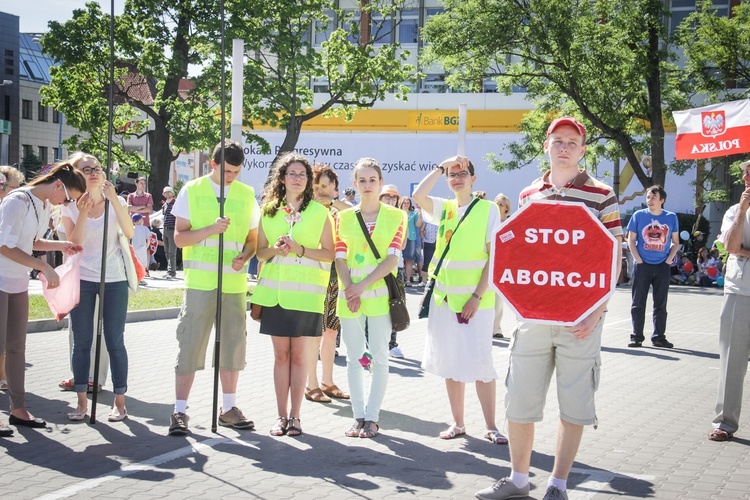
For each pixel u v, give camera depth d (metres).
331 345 8.67
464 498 5.46
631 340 12.77
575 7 31.48
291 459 6.33
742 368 7.05
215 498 5.37
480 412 8.04
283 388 7.11
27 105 72.88
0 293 6.88
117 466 6.04
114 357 7.39
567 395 5.12
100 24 32.53
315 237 7.13
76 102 33.06
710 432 7.18
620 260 5.05
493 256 5.13
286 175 7.14
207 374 9.64
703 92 32.16
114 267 7.40
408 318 7.07
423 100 39.94
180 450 6.50
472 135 36.56
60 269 7.23
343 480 5.82
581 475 6.03
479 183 36.44
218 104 32.12
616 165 33.16
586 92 30.88
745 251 7.01
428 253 22.34
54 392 8.48
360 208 7.25
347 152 37.16
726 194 30.88
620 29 30.44
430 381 9.55
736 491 5.68
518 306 5.10
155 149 33.34
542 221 5.07
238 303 7.23
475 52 31.77
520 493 5.37
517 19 31.02
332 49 34.41
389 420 7.64
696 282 27.78
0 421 6.93
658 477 6.00
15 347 7.06
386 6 35.47
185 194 7.21
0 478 5.69
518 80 32.44
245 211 7.29
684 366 10.99
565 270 5.05
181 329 7.10
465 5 31.61
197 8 32.31
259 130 37.28
